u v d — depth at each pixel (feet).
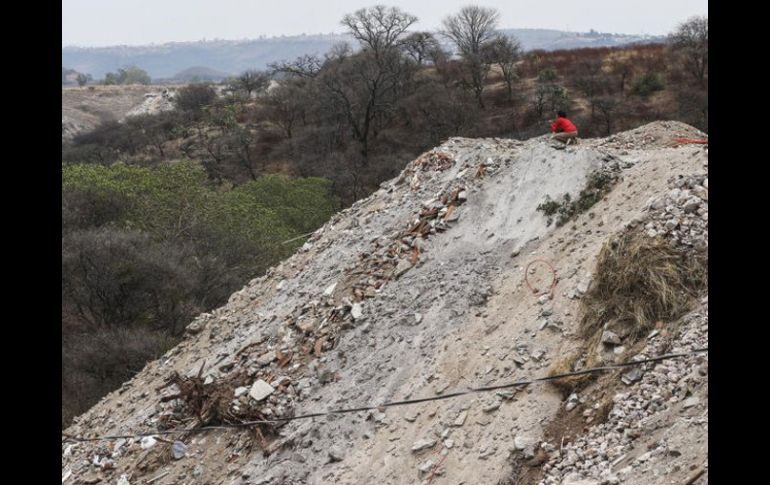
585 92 195.00
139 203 100.07
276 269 56.95
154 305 82.48
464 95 199.21
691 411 24.49
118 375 69.87
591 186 40.29
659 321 29.19
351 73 200.54
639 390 27.30
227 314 54.60
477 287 38.93
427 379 35.19
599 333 30.30
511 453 28.53
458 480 29.07
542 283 36.11
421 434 32.45
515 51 230.07
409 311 40.45
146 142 236.84
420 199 50.80
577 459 26.73
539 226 40.65
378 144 185.47
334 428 35.86
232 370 43.86
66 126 373.20
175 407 44.29
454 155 53.88
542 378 28.66
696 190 32.83
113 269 79.46
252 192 122.42
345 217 57.93
